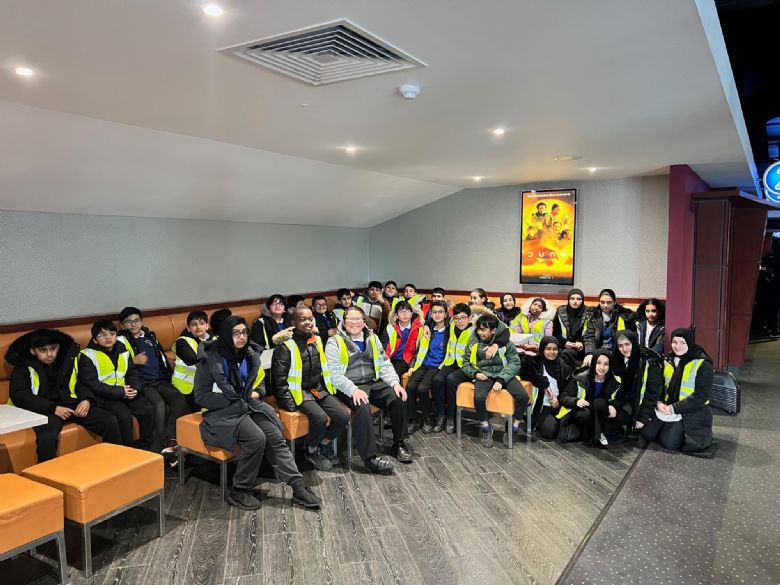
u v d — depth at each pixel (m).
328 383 4.09
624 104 3.50
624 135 4.47
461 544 3.02
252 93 3.18
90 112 3.57
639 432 4.72
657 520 3.31
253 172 5.45
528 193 7.82
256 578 2.69
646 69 2.82
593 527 3.21
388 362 4.46
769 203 7.38
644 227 7.19
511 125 4.08
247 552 2.93
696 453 4.35
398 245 9.03
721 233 6.37
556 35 2.37
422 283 8.88
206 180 5.28
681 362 4.46
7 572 2.74
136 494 2.92
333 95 3.24
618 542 3.05
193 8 2.05
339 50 2.52
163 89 3.08
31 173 4.14
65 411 3.65
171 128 4.05
